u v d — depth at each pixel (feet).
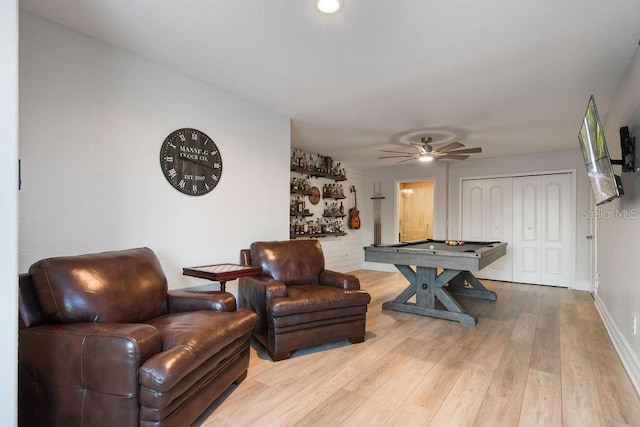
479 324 11.44
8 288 3.77
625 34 6.89
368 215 24.64
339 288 10.19
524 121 12.99
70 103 7.18
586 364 8.20
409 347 9.33
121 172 8.05
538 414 6.09
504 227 19.77
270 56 8.16
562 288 17.69
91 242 7.50
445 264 11.53
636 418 5.96
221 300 7.30
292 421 5.89
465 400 6.57
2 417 3.72
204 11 6.38
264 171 11.88
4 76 3.77
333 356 8.69
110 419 4.75
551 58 7.99
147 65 8.51
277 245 11.01
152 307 6.95
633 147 7.69
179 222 9.28
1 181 3.73
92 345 4.84
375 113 12.26
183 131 9.33
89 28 7.09
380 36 7.13
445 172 21.71
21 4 6.30
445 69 8.67
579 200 17.58
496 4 5.98
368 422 5.87
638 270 7.16
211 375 5.98
